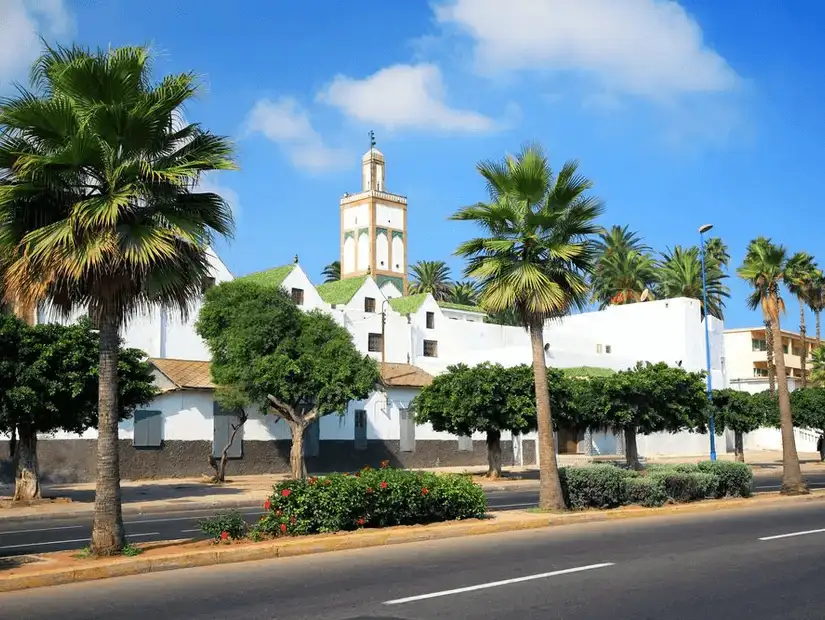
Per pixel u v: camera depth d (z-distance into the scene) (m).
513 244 18.81
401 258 89.25
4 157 11.85
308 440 40.59
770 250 26.12
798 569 11.43
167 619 8.45
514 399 34.22
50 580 10.51
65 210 12.23
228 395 32.91
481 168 19.41
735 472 22.52
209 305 33.62
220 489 30.48
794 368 86.88
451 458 46.38
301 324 33.38
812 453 69.31
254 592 9.90
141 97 12.23
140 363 25.98
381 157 90.56
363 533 14.34
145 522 19.84
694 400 37.59
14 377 22.98
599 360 59.78
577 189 19.08
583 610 8.80
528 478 36.88
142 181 12.12
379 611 8.75
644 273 78.44
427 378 47.22
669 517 18.70
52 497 26.06
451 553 13.17
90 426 26.19
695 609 8.87
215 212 12.98
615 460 51.81
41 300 12.18
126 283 12.02
